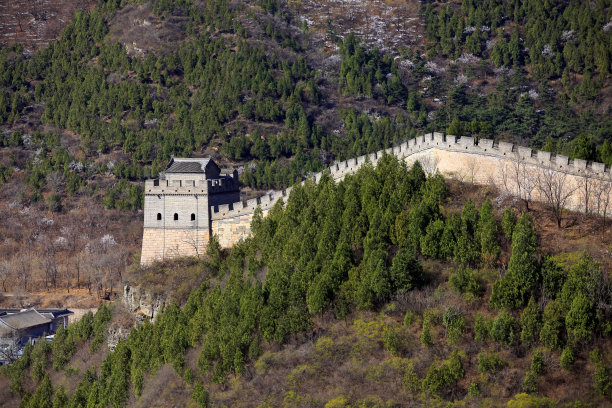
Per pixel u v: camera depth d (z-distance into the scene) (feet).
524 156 507.30
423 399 404.16
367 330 441.27
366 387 418.51
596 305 413.59
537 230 478.18
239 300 483.51
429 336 424.46
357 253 485.56
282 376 441.27
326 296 460.14
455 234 465.06
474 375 409.28
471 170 522.47
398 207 488.44
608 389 389.19
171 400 464.24
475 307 437.99
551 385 398.21
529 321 413.80
